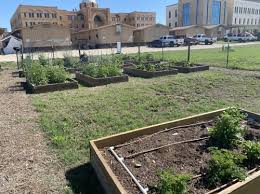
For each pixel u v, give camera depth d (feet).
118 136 12.83
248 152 10.79
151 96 25.00
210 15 217.56
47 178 11.46
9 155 13.38
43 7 196.95
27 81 32.01
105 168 10.21
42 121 18.13
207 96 25.13
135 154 11.62
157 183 9.51
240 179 9.33
